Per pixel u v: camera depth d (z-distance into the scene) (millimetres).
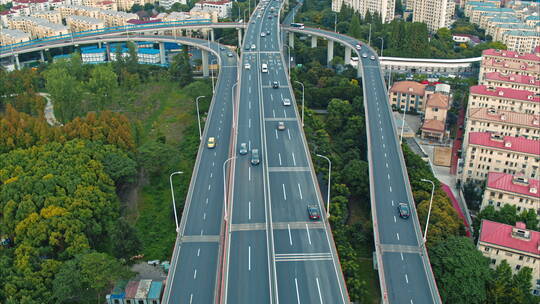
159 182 168500
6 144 171000
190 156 184125
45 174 149000
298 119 179125
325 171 164875
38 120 178750
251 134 168125
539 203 142500
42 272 115688
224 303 95750
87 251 122250
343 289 99562
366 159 185625
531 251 119500
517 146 165125
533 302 114812
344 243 129125
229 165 149125
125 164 160875
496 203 148625
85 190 141750
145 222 149125
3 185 147000
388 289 107562
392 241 122938
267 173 142250
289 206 126938
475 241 139125
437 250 119000
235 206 127375
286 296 97375
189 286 103688
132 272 118438
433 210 136500
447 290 113188
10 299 107562
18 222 132000
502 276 116500
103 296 116188
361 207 157000
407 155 172250
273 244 112312
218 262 109188
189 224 124688
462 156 193375
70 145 165625
